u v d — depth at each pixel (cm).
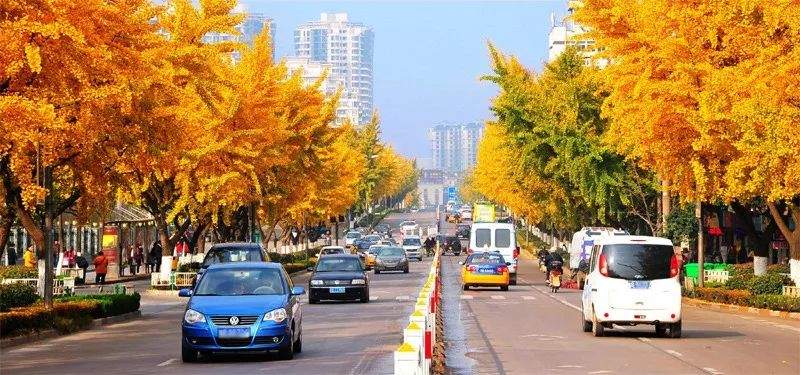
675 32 8969
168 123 7688
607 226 15638
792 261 9725
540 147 14725
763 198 9838
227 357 5328
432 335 4444
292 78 14225
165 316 9119
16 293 7569
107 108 6894
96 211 8975
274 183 14000
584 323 6794
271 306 5084
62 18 5981
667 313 6316
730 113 8325
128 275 16200
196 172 11412
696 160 9275
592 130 14425
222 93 11069
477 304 9962
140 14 7088
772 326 7556
